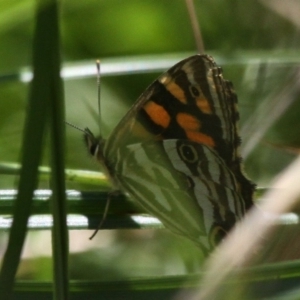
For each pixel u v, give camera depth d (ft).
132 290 2.42
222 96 2.51
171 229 2.51
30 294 2.41
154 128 2.52
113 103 2.65
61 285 2.18
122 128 2.51
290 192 2.46
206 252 2.51
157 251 2.58
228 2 2.67
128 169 2.51
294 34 2.65
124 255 2.59
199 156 2.51
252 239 2.44
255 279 2.42
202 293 2.42
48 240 2.57
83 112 2.64
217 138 2.51
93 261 2.59
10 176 2.57
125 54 2.69
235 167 2.50
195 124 2.51
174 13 2.69
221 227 2.50
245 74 2.64
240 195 2.50
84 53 2.69
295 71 2.61
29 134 1.87
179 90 2.51
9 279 1.99
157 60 2.56
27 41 2.66
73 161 2.61
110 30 2.69
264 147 2.61
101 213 2.48
